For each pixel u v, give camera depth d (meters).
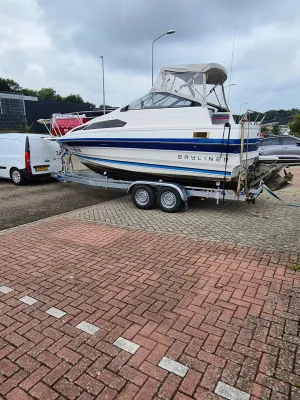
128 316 2.98
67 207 7.55
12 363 2.40
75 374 2.29
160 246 4.77
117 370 2.32
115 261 4.24
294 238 5.05
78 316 2.99
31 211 7.16
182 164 6.49
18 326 2.84
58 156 10.58
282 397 2.09
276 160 9.16
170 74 6.52
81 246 4.81
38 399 2.09
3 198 8.51
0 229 5.81
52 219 6.37
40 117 44.69
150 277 3.77
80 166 9.57
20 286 3.58
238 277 3.74
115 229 5.64
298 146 14.31
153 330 2.78
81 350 2.53
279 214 6.60
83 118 9.74
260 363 2.38
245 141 6.03
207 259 4.27
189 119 6.25
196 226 5.77
